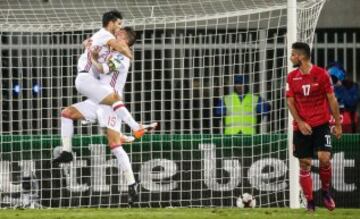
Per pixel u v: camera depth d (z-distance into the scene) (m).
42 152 42.72
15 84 48.94
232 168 42.72
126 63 35.75
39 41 49.56
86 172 42.56
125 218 31.30
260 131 45.56
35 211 36.56
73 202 42.66
